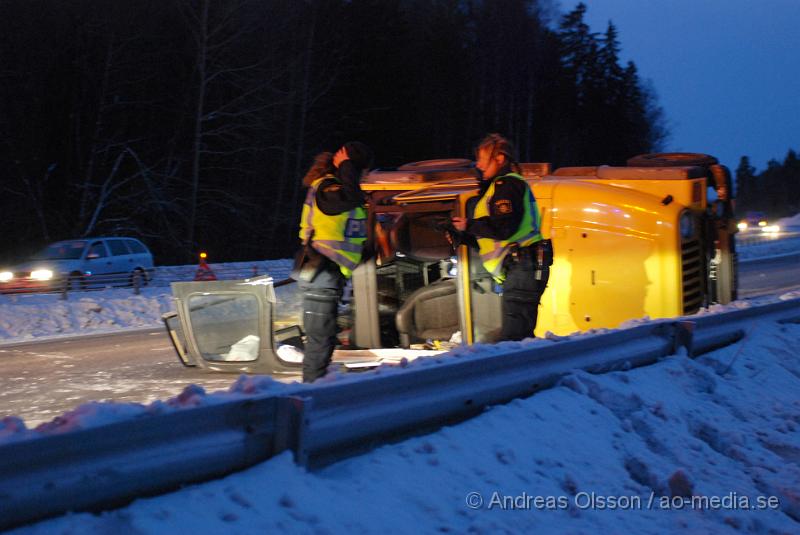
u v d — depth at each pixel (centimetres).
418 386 440
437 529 363
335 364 811
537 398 518
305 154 4194
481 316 876
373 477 379
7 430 330
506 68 5550
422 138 4984
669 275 874
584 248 909
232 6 3619
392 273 985
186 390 377
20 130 3319
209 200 3753
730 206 1066
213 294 899
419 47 5231
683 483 461
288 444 363
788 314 905
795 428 612
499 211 657
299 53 4075
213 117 3662
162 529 298
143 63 3609
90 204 3541
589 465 469
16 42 3281
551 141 6178
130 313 1822
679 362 660
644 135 7588
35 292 1955
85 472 298
